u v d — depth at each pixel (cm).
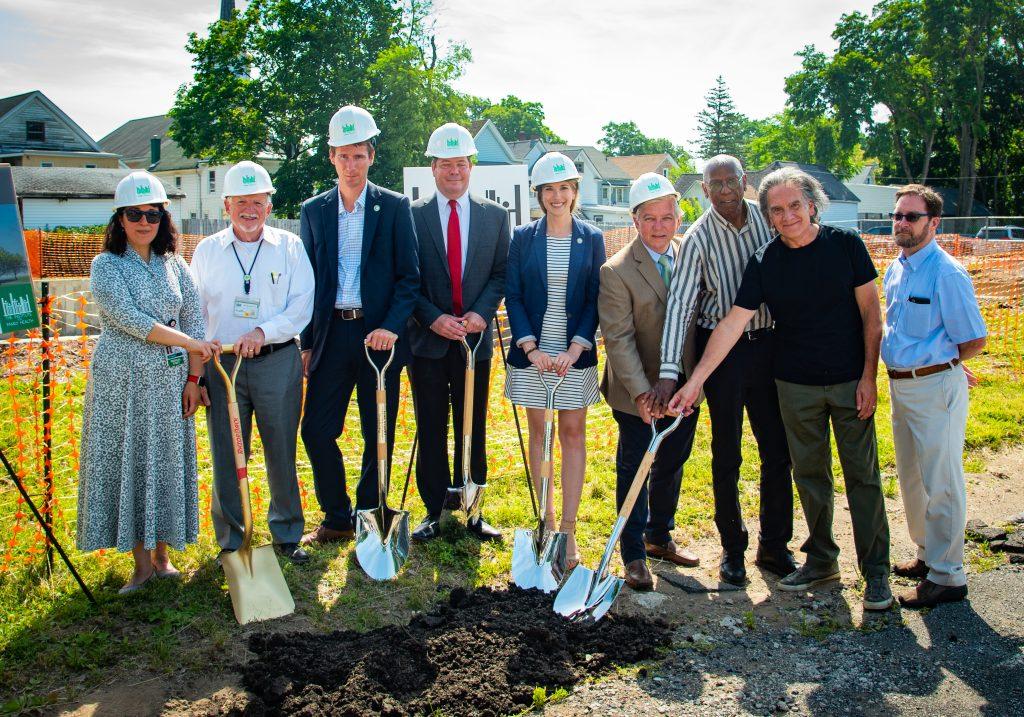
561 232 459
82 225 3619
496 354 985
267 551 406
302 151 4000
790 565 452
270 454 452
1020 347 1050
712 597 431
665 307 430
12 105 4431
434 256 482
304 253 453
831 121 5472
